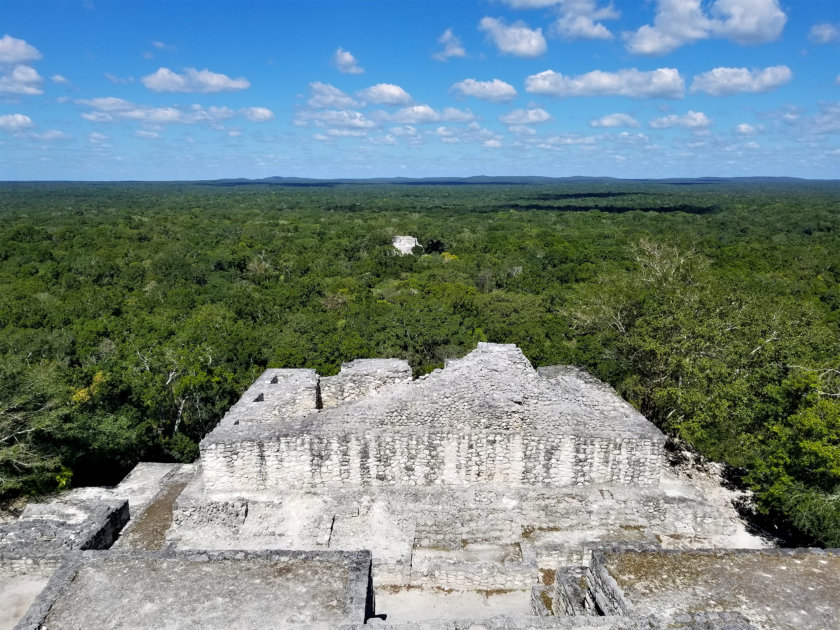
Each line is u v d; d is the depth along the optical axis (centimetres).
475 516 1423
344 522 1430
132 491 1669
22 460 1622
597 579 1006
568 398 1584
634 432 1494
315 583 978
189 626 884
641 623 865
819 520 1373
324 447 1501
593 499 1463
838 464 1280
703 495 1595
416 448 1506
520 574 1275
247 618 899
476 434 1498
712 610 911
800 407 1505
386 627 868
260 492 1505
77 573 998
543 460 1506
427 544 1387
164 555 1036
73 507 1528
